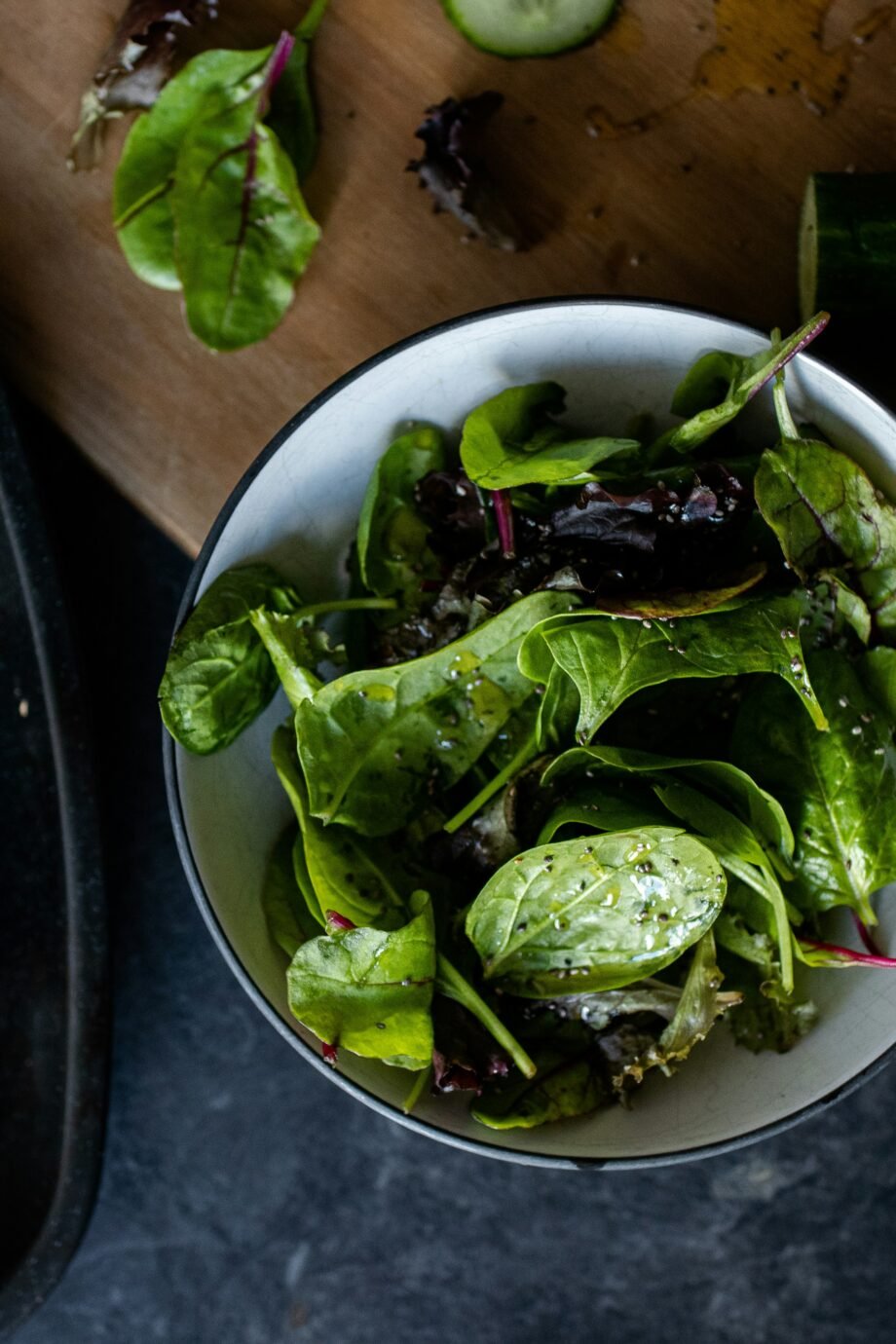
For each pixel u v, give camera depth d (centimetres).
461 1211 80
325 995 62
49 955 79
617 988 63
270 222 69
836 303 67
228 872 65
